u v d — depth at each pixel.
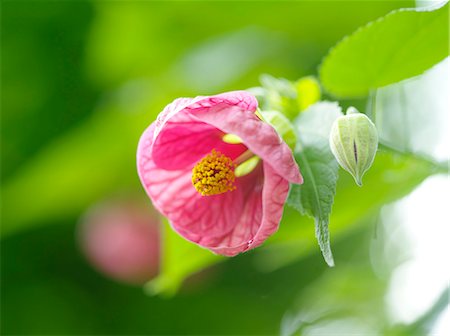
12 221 0.65
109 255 0.66
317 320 0.63
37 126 0.66
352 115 0.44
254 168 0.47
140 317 0.65
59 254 0.67
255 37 0.64
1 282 0.65
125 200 0.67
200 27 0.65
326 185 0.44
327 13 0.62
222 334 0.64
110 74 0.67
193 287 0.65
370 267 0.62
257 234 0.44
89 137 0.64
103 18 0.66
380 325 0.61
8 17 0.65
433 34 0.47
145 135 0.46
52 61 0.67
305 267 0.63
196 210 0.47
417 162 0.51
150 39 0.67
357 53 0.48
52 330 0.65
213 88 0.63
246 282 0.64
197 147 0.47
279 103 0.49
